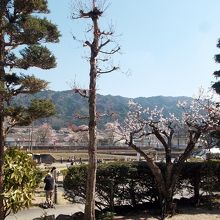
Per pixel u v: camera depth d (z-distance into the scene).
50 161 77.19
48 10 13.69
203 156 36.25
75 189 17.28
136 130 18.20
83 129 15.21
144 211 17.66
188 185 19.55
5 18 13.48
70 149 107.62
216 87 27.19
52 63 13.54
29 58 13.16
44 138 128.62
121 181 17.55
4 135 13.57
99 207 17.59
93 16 14.91
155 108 20.20
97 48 14.94
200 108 20.48
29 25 12.84
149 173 18.23
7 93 12.98
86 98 15.50
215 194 21.36
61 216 16.44
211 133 24.36
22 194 14.34
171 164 17.97
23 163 14.83
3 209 13.98
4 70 13.35
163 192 17.53
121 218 16.47
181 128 19.86
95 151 14.93
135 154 91.94
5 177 14.28
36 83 13.38
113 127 19.00
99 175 17.25
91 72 14.89
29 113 13.23
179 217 16.70
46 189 21.44
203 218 16.48
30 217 18.34
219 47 28.22
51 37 13.43
